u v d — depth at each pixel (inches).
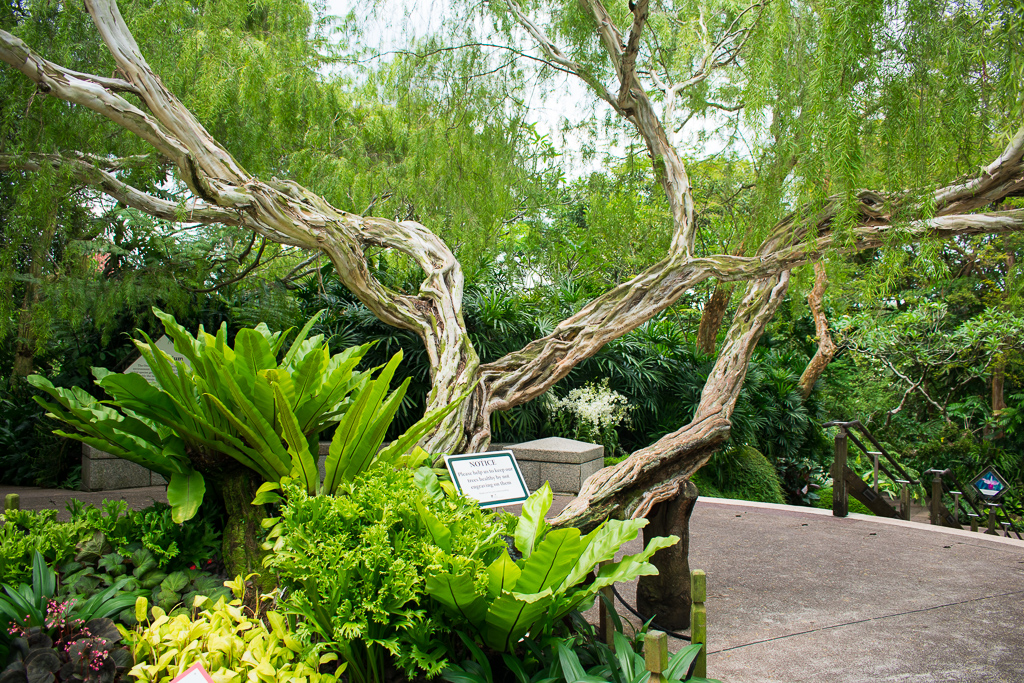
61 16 203.9
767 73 164.9
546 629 92.0
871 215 187.0
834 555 206.4
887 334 480.1
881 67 150.6
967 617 153.1
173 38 230.2
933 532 238.5
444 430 180.2
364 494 94.2
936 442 495.2
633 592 168.9
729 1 244.8
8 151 208.5
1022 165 178.7
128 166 226.8
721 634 142.3
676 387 399.5
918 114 152.0
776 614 154.6
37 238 209.8
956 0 148.7
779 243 201.0
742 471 362.3
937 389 590.9
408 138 246.2
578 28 227.3
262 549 103.3
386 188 274.7
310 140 265.9
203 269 276.7
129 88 189.6
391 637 82.0
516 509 249.0
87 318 273.3
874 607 159.6
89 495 250.2
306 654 81.6
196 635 84.0
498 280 360.2
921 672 124.3
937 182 163.8
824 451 469.1
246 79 222.1
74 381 290.5
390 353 317.1
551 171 281.6
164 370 106.8
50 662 76.0
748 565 195.0
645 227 280.4
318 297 337.1
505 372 207.8
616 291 214.2
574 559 84.8
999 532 348.2
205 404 109.0
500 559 80.9
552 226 358.3
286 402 96.8
